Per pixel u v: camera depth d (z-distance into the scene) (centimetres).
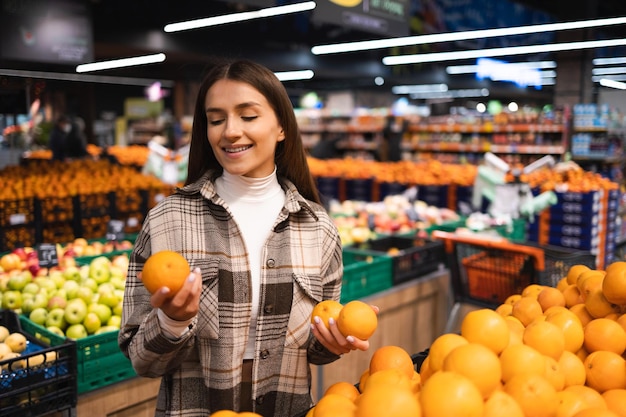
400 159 1102
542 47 725
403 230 490
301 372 153
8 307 260
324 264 161
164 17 1003
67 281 265
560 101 962
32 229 458
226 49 232
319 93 1891
